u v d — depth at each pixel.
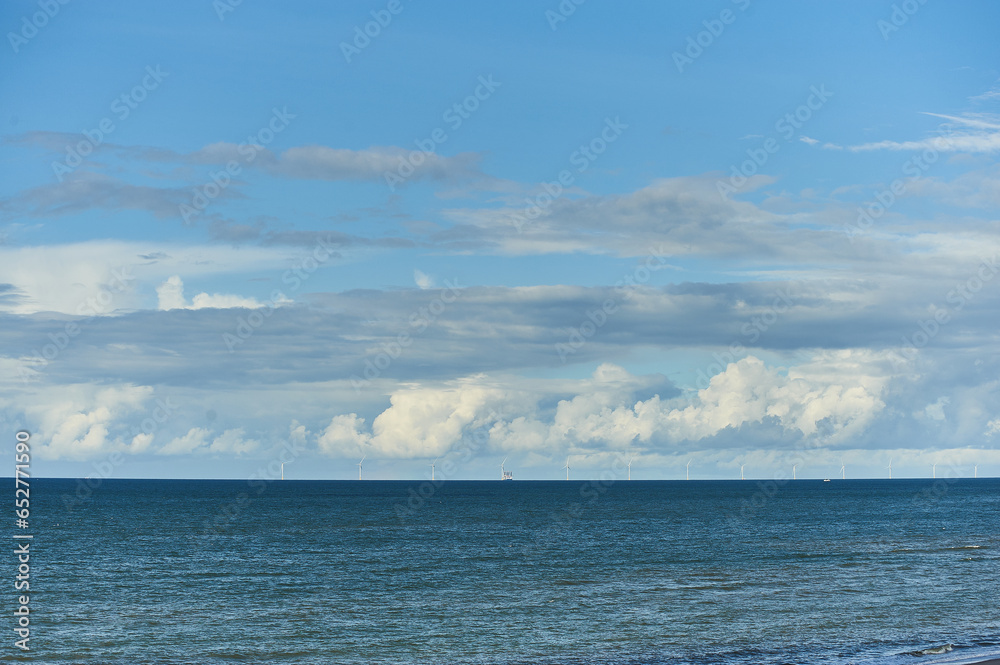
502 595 43.47
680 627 34.56
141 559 60.88
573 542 75.69
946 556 62.34
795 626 34.56
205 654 30.39
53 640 32.56
